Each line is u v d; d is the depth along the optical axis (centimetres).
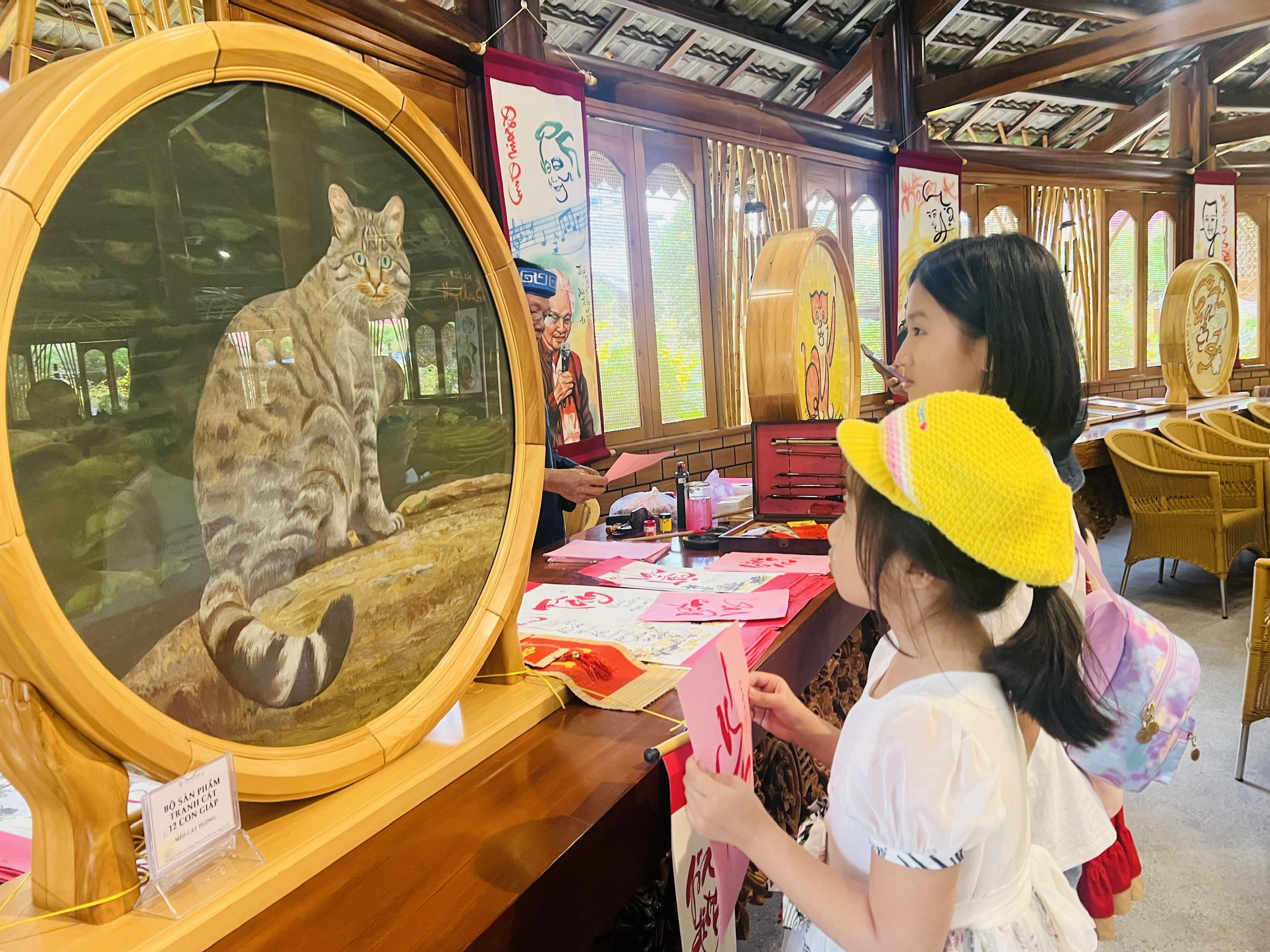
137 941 56
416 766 79
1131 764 120
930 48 657
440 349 87
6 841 76
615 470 184
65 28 158
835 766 85
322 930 60
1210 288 655
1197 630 388
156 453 61
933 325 118
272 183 69
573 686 98
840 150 571
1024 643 78
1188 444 506
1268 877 211
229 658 66
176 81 61
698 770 78
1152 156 769
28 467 53
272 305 69
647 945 128
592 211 436
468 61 340
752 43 542
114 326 58
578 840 69
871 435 78
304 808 72
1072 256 747
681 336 491
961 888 77
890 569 77
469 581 91
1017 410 112
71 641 54
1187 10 513
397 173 82
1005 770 76
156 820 59
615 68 432
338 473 75
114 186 58
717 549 178
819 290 252
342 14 287
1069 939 85
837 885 75
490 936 59
